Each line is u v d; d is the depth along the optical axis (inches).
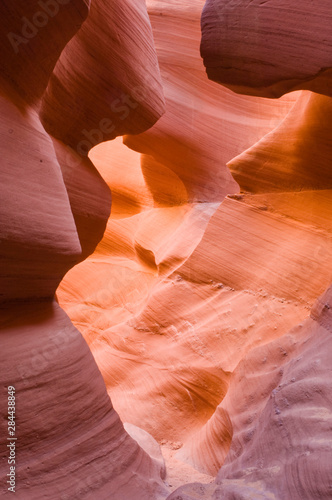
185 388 210.2
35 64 103.7
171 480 148.3
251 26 141.6
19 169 91.7
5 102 93.7
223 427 159.0
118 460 107.7
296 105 204.4
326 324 133.1
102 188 170.6
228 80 153.9
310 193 202.2
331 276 187.6
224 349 207.5
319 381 110.7
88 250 179.5
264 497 85.4
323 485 80.1
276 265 207.2
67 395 98.4
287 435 103.3
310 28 132.5
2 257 86.7
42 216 95.6
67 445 95.5
